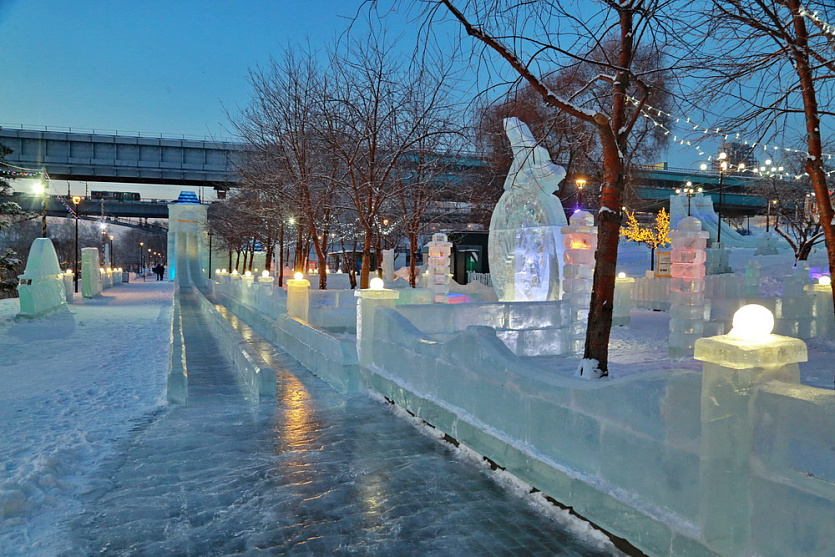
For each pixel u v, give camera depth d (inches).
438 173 771.4
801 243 1171.3
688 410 123.0
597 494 146.5
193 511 163.6
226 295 1212.5
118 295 1380.4
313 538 147.7
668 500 127.3
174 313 621.9
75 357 446.0
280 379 362.6
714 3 255.4
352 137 666.8
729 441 111.0
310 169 757.3
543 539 146.9
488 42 231.9
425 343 257.0
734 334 117.3
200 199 2888.8
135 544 143.8
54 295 828.6
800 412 100.3
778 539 102.5
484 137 668.7
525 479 176.7
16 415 266.8
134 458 209.2
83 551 139.6
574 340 428.1
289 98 778.2
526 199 595.5
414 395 260.7
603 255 253.9
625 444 140.6
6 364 412.5
